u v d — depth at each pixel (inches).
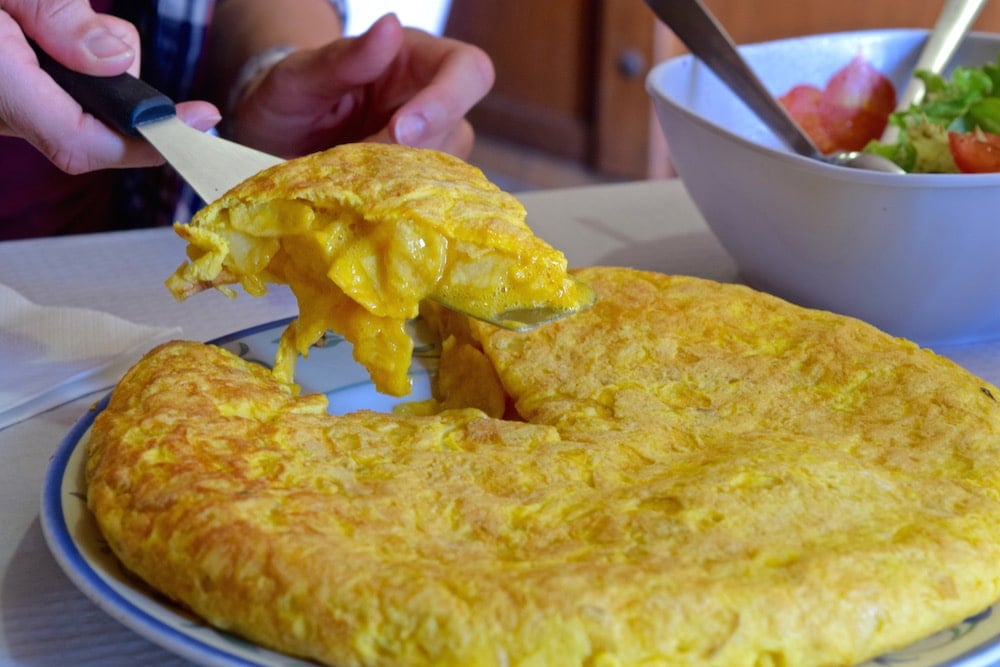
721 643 17.4
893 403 22.2
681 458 20.8
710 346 23.8
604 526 18.9
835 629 17.8
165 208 41.2
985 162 29.5
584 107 81.0
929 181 25.2
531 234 22.3
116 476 19.5
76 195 40.6
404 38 38.2
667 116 29.6
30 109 25.5
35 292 29.5
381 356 22.8
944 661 17.8
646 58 74.2
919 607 18.2
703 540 18.6
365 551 18.3
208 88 42.5
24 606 19.9
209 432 20.4
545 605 17.4
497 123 88.3
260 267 23.2
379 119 38.6
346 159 23.1
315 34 41.8
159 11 38.9
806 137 31.7
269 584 17.8
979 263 26.5
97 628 19.5
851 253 27.0
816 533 18.9
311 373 25.1
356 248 22.4
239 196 22.6
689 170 29.5
